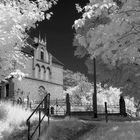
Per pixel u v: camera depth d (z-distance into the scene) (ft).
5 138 31.63
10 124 36.14
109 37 25.12
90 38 29.66
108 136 33.35
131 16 23.52
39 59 157.58
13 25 33.01
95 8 26.84
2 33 31.48
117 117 68.59
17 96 130.93
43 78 159.94
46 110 36.32
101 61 42.68
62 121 39.78
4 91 129.59
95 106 66.03
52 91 166.09
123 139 31.50
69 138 34.68
